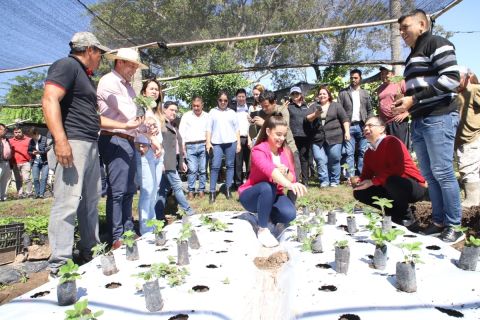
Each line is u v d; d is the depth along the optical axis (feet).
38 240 13.98
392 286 6.70
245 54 23.48
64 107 9.25
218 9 18.04
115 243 11.35
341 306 5.93
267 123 11.11
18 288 10.48
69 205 9.20
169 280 7.19
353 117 21.89
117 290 7.18
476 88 13.46
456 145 14.16
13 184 39.68
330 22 19.06
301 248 8.90
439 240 9.48
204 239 10.52
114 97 11.48
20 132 32.71
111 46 20.56
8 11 15.30
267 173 10.50
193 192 20.66
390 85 18.99
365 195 13.76
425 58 10.13
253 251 9.52
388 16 18.42
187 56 23.16
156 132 12.69
